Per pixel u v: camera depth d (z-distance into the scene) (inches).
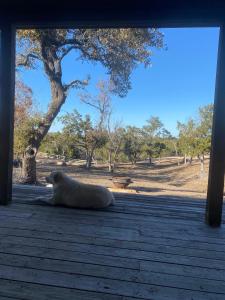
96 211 127.6
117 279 74.0
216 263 84.7
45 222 111.0
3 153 128.3
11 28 123.2
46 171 587.5
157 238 100.7
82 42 393.4
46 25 122.6
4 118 127.6
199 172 641.0
